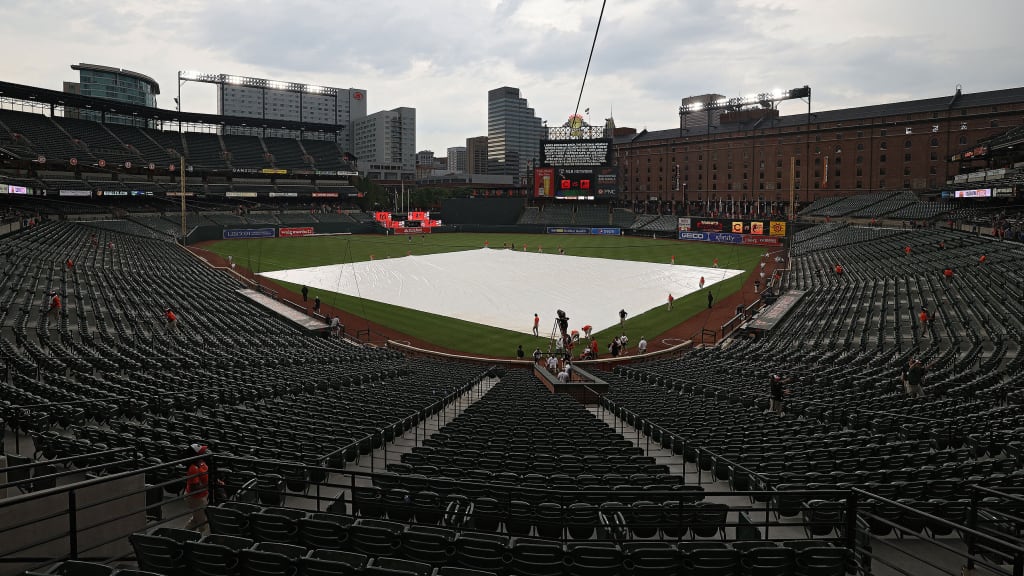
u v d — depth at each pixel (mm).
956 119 103250
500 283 61562
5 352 23641
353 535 8438
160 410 17719
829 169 117438
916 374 21531
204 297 46938
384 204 142250
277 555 7137
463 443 14727
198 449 10344
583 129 115562
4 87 87438
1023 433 14977
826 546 8570
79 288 43031
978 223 63031
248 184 117125
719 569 7945
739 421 18188
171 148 109188
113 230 79000
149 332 33938
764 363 31125
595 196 111625
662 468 12727
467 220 124125
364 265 72250
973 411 18672
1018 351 28438
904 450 14320
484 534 8891
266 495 11750
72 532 7141
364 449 15328
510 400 22781
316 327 40875
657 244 96562
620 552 7898
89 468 8328
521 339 41969
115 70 195875
